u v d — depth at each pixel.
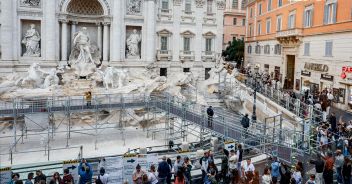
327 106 34.38
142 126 37.41
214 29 56.53
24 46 45.66
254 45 68.69
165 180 18.48
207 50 56.69
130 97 37.38
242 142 24.95
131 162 20.30
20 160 27.81
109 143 32.88
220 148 27.08
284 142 25.19
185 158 20.09
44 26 45.78
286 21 53.41
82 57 46.19
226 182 19.25
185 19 54.59
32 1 45.00
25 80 38.56
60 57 47.72
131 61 50.84
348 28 37.78
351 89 37.53
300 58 49.50
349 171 18.39
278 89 45.12
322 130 25.56
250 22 71.50
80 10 48.69
